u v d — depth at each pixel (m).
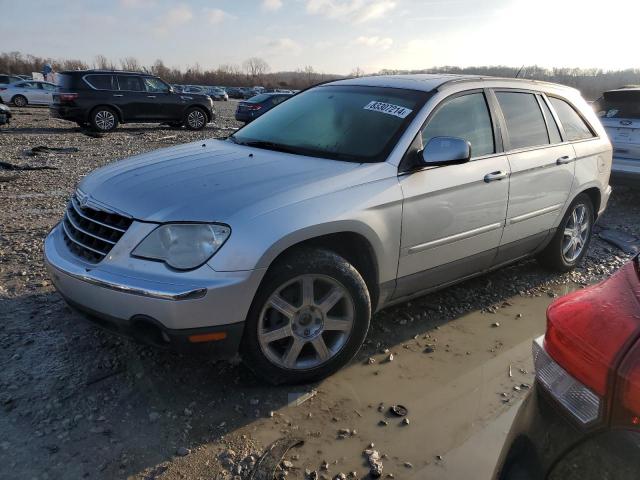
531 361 3.55
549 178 4.34
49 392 2.93
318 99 4.18
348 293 3.07
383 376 3.29
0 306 3.85
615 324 1.53
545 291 4.69
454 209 3.57
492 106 4.00
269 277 2.80
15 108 28.19
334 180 3.06
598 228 6.80
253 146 3.83
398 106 3.65
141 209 2.79
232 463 2.52
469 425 2.88
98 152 12.08
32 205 6.87
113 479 2.40
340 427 2.81
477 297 4.49
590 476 1.47
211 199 2.79
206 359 3.00
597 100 8.03
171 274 2.62
